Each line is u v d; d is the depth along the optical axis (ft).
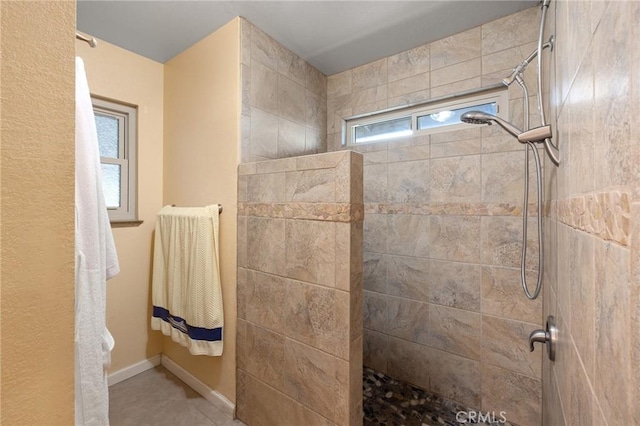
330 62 6.70
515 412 4.97
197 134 5.90
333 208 4.03
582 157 1.75
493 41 5.19
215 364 5.56
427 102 6.06
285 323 4.57
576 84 1.93
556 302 2.87
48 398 1.37
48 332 1.37
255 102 5.45
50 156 1.37
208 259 5.22
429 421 5.09
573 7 2.04
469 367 5.42
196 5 4.83
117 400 5.60
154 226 6.66
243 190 5.17
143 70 6.38
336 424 3.99
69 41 1.44
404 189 6.13
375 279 6.52
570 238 2.12
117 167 6.29
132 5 4.78
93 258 2.82
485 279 5.25
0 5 1.20
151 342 6.69
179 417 5.21
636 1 0.99
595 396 1.45
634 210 1.00
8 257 1.23
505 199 5.05
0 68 1.20
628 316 1.05
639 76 0.96
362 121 7.08
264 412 4.82
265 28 5.48
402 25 5.34
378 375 6.40
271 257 4.76
